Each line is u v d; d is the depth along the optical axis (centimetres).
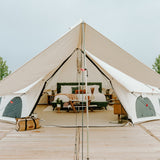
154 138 247
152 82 246
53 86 690
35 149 204
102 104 499
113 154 190
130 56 228
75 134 267
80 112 482
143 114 362
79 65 591
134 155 188
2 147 211
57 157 182
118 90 362
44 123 342
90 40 260
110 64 271
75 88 655
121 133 272
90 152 195
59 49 246
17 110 361
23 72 229
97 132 277
